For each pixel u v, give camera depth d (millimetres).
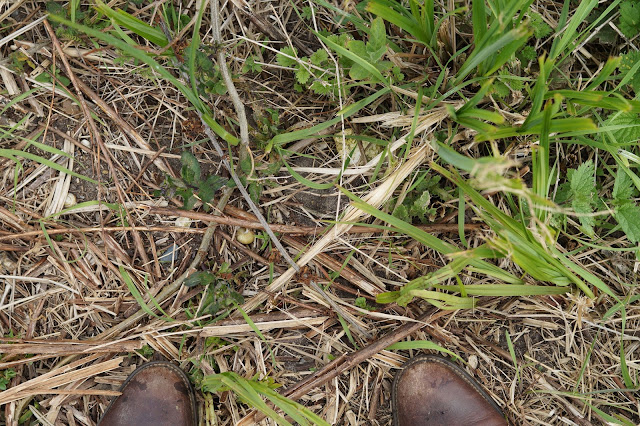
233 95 716
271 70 787
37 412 783
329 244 786
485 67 713
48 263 788
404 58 760
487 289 744
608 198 781
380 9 677
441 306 750
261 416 777
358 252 800
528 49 744
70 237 787
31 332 784
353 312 796
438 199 790
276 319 792
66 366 765
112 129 783
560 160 785
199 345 784
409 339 805
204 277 757
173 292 791
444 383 791
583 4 674
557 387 806
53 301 793
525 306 803
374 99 740
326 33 771
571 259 783
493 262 800
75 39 737
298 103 787
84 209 785
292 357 805
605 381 805
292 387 777
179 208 780
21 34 768
